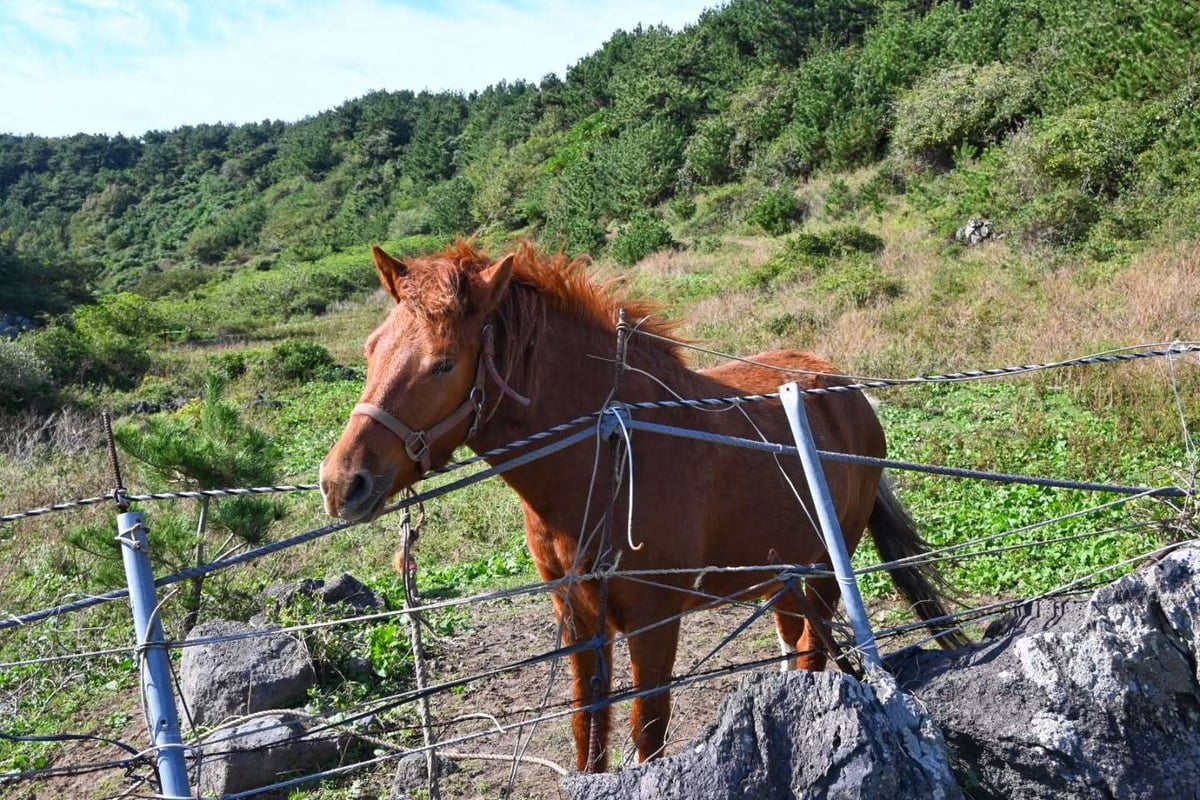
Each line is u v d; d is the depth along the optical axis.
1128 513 6.92
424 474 3.41
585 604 3.74
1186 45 21.28
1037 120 24.69
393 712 5.71
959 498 8.20
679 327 4.26
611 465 3.60
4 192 129.50
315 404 17.55
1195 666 3.11
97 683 6.81
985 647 3.36
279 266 66.75
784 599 4.56
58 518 10.87
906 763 2.82
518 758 4.59
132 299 34.41
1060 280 14.88
